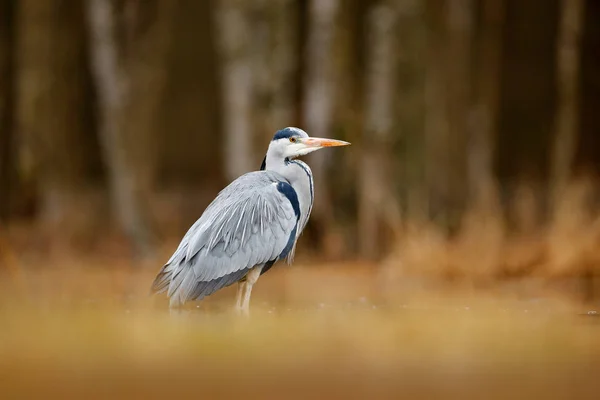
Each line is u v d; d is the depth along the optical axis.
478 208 16.19
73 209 19.80
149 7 20.72
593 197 17.47
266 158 10.47
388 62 18.27
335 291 12.10
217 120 27.30
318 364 5.59
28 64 20.09
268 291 12.15
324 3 17.97
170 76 26.98
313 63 18.03
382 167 17.91
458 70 19.64
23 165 20.14
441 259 13.91
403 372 5.34
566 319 8.29
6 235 18.84
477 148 20.06
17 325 7.59
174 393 4.70
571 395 4.65
